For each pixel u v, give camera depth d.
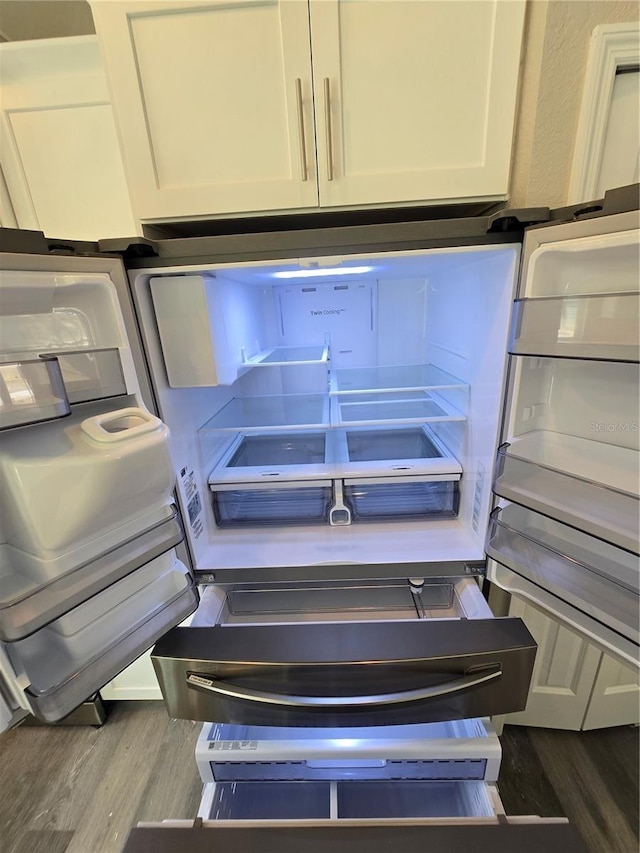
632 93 0.83
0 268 0.59
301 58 0.76
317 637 0.81
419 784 0.92
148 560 0.78
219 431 1.15
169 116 0.81
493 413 0.93
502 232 0.77
